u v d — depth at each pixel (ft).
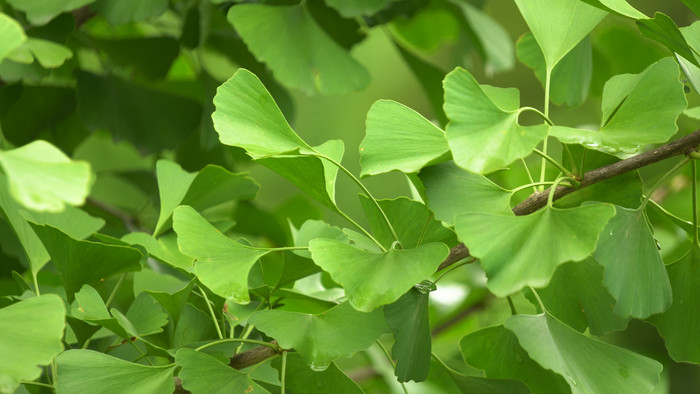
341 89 5.94
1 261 5.90
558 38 5.08
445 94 4.72
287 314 4.93
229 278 4.91
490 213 4.76
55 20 5.86
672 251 6.67
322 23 6.17
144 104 6.39
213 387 4.87
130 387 4.88
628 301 4.82
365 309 4.77
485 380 5.03
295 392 5.02
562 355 4.85
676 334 4.99
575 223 4.72
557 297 5.08
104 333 5.22
